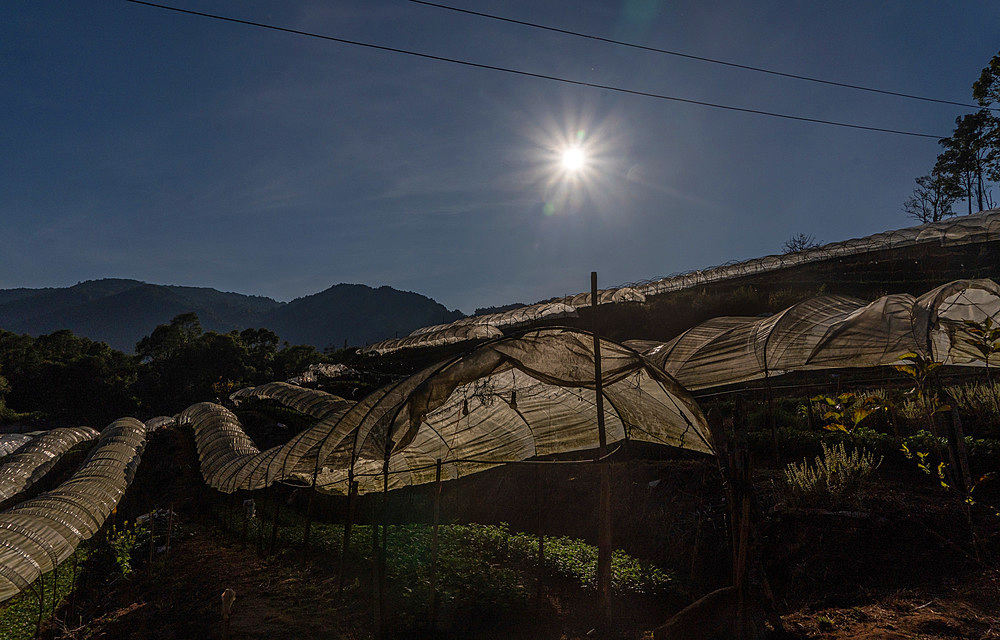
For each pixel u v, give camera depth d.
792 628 7.65
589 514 13.23
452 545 12.08
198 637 9.23
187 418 28.92
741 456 8.41
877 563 8.83
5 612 10.70
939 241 34.69
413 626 8.87
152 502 22.48
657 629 8.02
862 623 7.46
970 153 53.06
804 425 16.16
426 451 13.58
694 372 17.94
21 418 58.41
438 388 8.92
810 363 15.41
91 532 13.48
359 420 11.92
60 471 26.44
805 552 9.50
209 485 19.94
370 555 12.00
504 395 11.54
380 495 16.91
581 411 12.05
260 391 31.94
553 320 38.09
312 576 11.95
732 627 7.56
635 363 9.04
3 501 19.22
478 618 9.09
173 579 12.95
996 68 16.05
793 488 10.91
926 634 6.82
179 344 82.25
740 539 7.83
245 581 12.07
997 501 9.84
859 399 7.38
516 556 11.57
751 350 16.78
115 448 20.58
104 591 12.75
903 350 13.70
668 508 12.15
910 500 10.19
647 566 10.34
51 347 80.44
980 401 13.66
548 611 9.35
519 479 15.44
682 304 36.75
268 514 18.11
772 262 41.19
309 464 14.34
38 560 11.01
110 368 73.69
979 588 7.68
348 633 8.95
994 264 31.69
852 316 15.20
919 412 13.48
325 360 50.28
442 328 41.56
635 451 15.52
